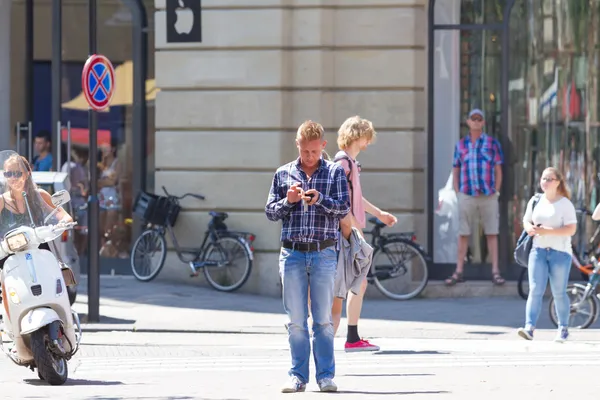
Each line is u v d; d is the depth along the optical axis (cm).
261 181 4528
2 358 3036
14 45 5112
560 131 4678
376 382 2492
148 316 3947
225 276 4562
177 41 4562
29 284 2458
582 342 3397
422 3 4516
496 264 4553
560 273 3369
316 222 2294
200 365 2948
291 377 2328
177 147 4600
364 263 2681
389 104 4497
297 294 2306
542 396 2222
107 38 4947
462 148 4578
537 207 3375
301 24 4481
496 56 4647
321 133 2295
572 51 4669
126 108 4941
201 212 4603
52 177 3797
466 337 3575
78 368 2889
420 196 4553
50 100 5122
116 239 4941
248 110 4519
